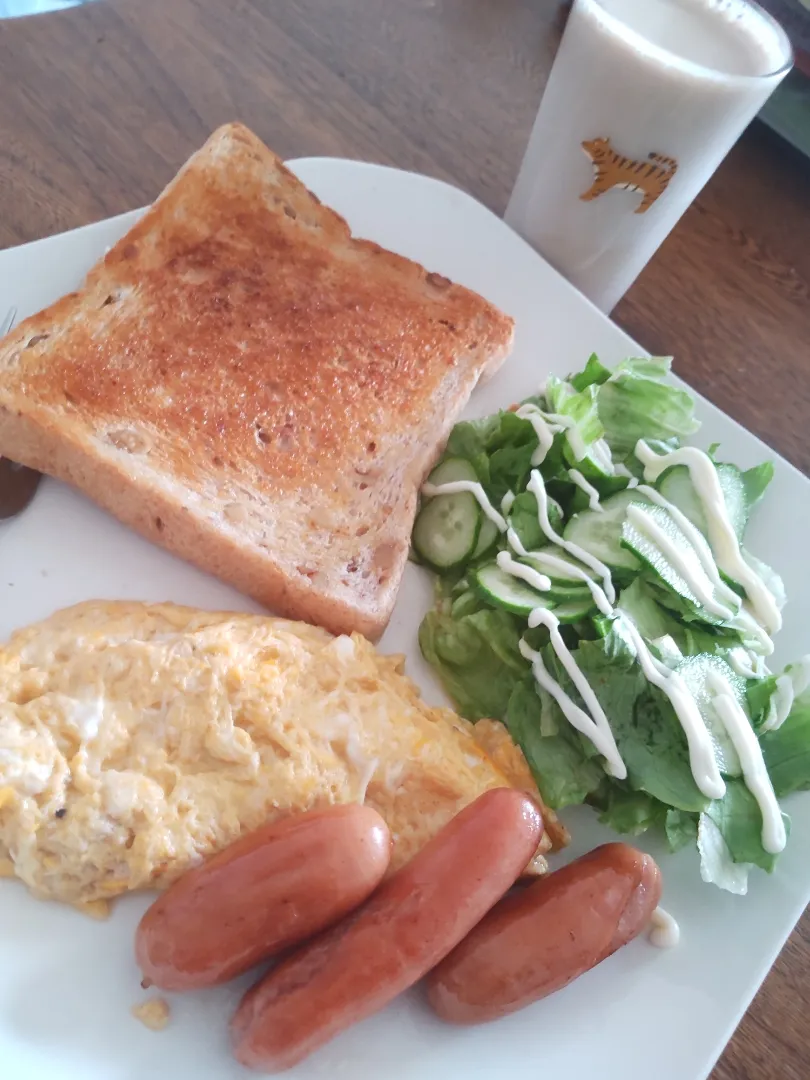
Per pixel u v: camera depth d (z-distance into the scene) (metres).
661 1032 0.22
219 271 0.29
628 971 0.23
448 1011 0.21
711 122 0.29
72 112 0.34
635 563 0.27
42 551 0.25
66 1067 0.19
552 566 0.27
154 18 0.37
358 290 0.31
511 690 0.26
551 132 0.32
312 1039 0.19
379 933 0.19
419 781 0.24
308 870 0.19
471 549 0.28
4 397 0.24
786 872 0.25
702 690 0.25
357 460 0.28
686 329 0.36
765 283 0.38
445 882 0.20
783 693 0.26
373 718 0.24
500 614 0.26
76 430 0.25
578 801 0.24
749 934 0.24
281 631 0.25
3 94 0.34
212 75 0.37
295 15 0.40
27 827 0.21
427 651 0.27
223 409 0.27
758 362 0.36
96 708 0.22
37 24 0.36
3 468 0.26
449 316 0.31
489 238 0.34
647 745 0.24
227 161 0.30
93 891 0.21
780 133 0.41
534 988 0.20
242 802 0.22
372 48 0.40
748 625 0.27
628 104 0.29
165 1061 0.20
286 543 0.27
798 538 0.30
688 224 0.39
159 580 0.26
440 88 0.40
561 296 0.33
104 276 0.28
